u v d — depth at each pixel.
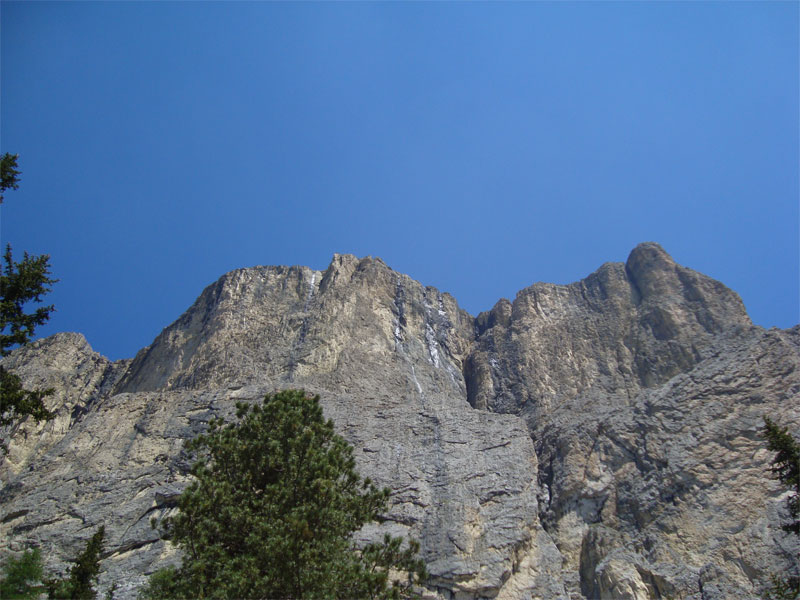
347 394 53.00
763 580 36.97
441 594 37.97
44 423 60.56
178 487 44.25
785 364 49.41
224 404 51.34
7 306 29.50
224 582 23.47
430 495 44.22
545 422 54.22
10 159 32.25
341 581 24.31
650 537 41.44
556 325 66.69
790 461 32.69
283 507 25.69
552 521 44.84
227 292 67.19
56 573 38.97
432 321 70.31
